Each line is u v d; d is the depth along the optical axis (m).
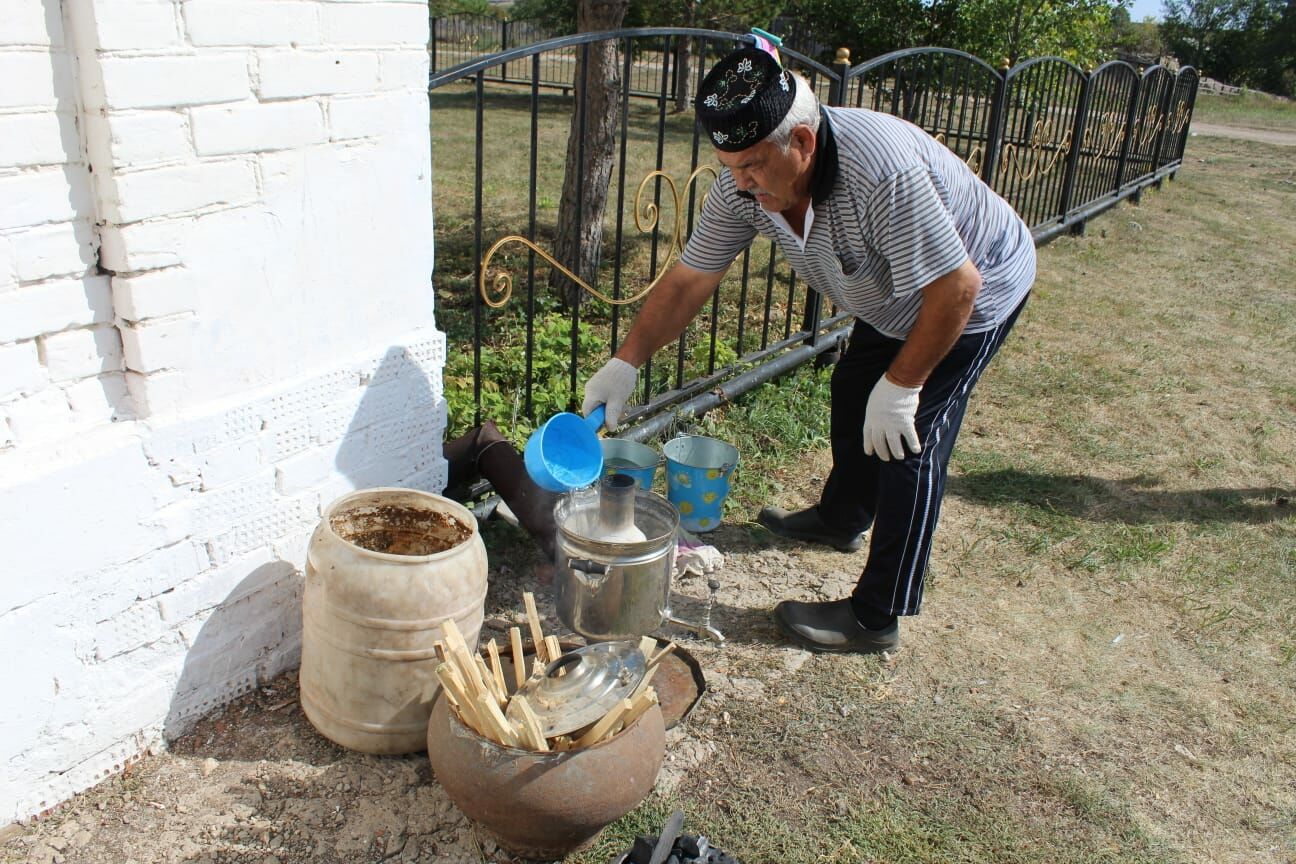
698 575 3.47
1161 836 2.50
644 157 12.30
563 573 2.83
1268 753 2.83
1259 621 3.47
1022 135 7.54
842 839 2.41
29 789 2.22
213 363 2.36
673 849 2.11
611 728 2.22
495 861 2.27
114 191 2.06
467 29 24.00
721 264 3.00
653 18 15.84
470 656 2.17
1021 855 2.41
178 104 2.12
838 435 3.40
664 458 3.81
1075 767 2.71
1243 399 5.54
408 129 2.68
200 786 2.39
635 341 3.04
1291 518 4.22
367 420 2.80
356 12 2.44
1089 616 3.44
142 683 2.39
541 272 6.92
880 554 2.97
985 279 2.73
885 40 15.17
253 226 2.36
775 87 2.30
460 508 2.61
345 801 2.38
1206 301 7.43
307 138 2.42
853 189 2.43
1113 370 5.86
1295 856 2.48
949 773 2.66
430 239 2.86
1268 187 12.92
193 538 2.41
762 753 2.67
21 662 2.12
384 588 2.30
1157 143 11.27
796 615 3.12
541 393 4.18
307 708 2.53
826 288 2.92
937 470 2.86
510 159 12.04
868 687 2.97
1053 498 4.26
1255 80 40.16
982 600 3.49
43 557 2.10
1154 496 4.35
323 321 2.61
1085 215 9.07
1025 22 14.64
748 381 4.60
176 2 2.06
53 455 2.09
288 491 2.62
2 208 1.96
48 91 1.97
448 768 2.14
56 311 2.09
